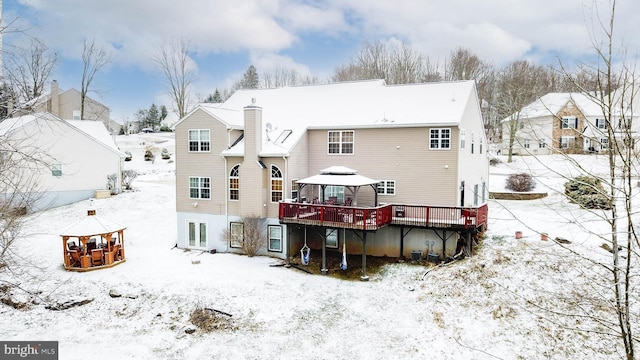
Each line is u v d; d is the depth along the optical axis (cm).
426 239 2059
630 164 649
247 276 1902
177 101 4991
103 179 3256
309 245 2319
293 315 1563
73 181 3109
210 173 2291
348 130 2277
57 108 4534
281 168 2150
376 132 2211
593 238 1919
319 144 2355
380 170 2209
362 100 2486
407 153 2144
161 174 4422
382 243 2156
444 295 1664
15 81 1303
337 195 2322
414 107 2261
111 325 1518
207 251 2300
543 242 1944
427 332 1441
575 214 2286
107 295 1722
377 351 1345
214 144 2269
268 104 2738
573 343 1340
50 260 2075
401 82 5638
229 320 1533
